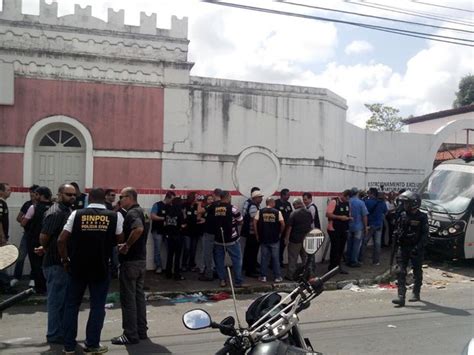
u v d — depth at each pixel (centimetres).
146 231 705
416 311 877
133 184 1166
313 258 361
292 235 1102
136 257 685
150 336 724
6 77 1085
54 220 680
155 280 1079
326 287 1075
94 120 1141
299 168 1304
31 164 1107
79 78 1130
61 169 1143
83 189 1149
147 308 899
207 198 1155
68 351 621
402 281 925
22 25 1095
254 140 1261
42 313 842
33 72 1103
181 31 1198
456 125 1850
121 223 645
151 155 1179
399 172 1761
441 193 1374
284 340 330
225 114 1236
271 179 1276
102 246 619
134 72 1166
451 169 1408
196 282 1073
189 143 1206
